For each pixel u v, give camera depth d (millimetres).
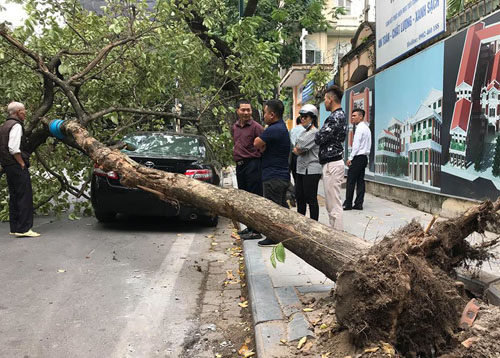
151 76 8367
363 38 12688
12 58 7000
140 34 7535
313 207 5812
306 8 13180
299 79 23188
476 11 7168
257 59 8414
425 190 8141
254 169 6312
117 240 6645
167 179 4891
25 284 4617
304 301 3738
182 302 4227
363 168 8539
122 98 8875
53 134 6746
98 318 3822
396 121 9500
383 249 2873
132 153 7301
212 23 8375
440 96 7527
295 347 2924
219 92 9117
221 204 4375
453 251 3328
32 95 7980
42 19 7523
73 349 3281
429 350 2676
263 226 4043
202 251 6125
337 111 5410
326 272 3609
